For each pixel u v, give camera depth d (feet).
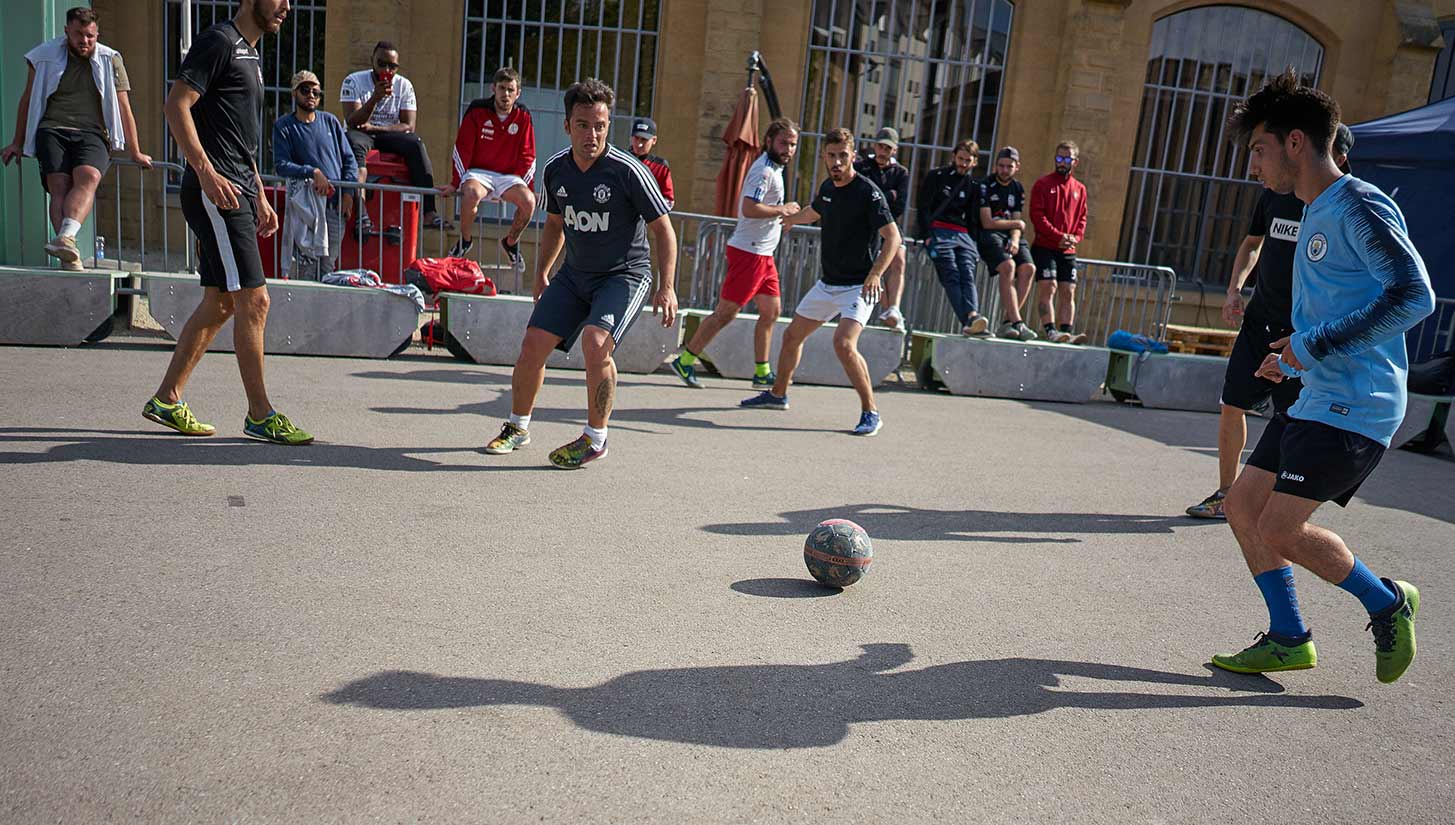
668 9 46.26
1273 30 49.14
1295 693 11.87
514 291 33.81
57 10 29.71
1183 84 49.06
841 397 30.07
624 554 14.30
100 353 25.90
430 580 12.67
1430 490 24.30
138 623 10.80
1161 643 13.01
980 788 9.09
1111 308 37.52
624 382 29.09
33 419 18.61
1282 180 11.59
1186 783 9.55
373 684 9.92
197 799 7.90
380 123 34.71
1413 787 9.89
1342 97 49.42
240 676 9.87
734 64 45.19
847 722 10.04
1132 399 35.42
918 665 11.55
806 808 8.50
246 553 13.02
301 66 47.34
